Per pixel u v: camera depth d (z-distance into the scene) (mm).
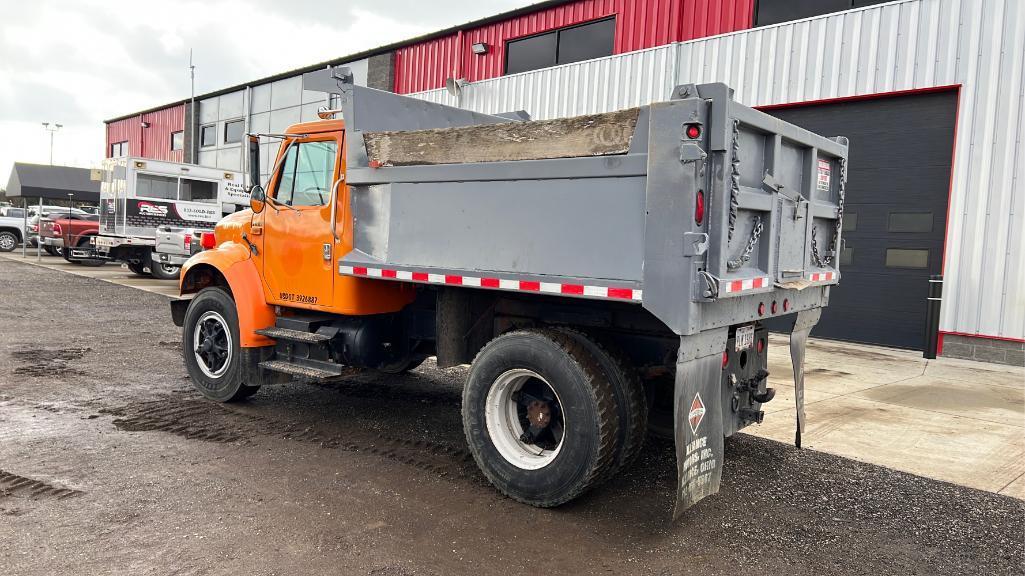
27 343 8742
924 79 9602
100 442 4844
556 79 14250
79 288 15133
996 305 9086
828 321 10773
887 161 10102
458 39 16609
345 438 5137
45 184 25656
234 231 6008
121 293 14523
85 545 3281
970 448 5273
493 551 3400
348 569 3141
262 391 6516
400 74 18234
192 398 6156
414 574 3125
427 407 6102
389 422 5594
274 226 5543
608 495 4215
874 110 10188
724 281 3371
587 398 3762
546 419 4035
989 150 9094
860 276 10422
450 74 16938
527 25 15180
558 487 3854
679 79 12266
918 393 7129
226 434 5137
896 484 4512
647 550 3482
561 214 3760
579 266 3695
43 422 5297
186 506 3777
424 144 4375
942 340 9516
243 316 5617
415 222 4457
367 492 4098
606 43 13828
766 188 3908
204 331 6074
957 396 7016
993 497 4320
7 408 5668
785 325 10531
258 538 3418
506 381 4125
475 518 3791
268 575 3053
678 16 12266
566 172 3719
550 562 3312
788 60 10891
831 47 10430
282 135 5465
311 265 5262
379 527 3617
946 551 3578
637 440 4016
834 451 5168
